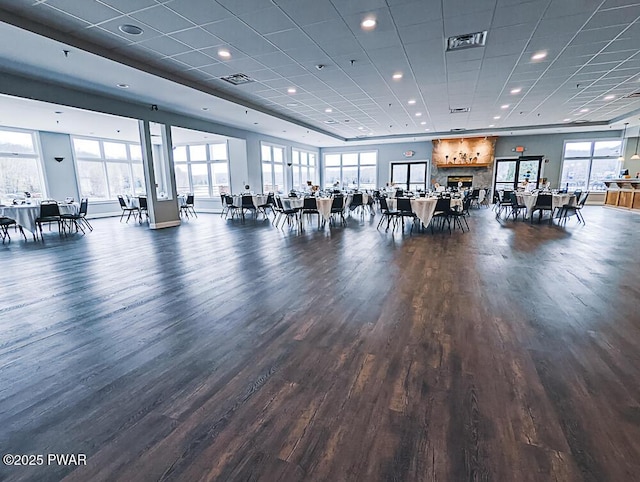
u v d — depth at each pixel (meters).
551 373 1.91
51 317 2.79
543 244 5.45
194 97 6.59
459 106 8.23
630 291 3.21
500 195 10.22
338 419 1.58
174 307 2.97
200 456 1.38
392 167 14.87
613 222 7.93
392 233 6.68
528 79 6.07
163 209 8.04
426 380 1.86
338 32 4.09
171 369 2.02
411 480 1.26
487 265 4.19
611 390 1.75
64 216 6.94
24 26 3.60
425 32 4.12
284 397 1.75
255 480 1.27
